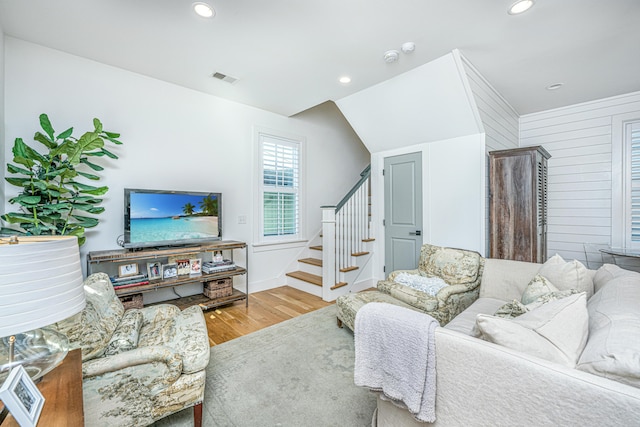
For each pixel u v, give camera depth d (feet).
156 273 9.33
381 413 4.11
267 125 13.19
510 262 7.93
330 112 16.11
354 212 13.05
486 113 9.89
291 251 14.34
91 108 8.68
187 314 6.65
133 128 9.45
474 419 2.97
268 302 11.52
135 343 5.03
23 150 6.70
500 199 9.90
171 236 9.58
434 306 7.56
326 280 11.76
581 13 6.31
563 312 3.32
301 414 5.19
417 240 12.00
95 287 5.56
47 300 2.52
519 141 13.55
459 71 8.36
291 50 7.95
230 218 12.00
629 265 10.77
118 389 4.08
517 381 2.67
